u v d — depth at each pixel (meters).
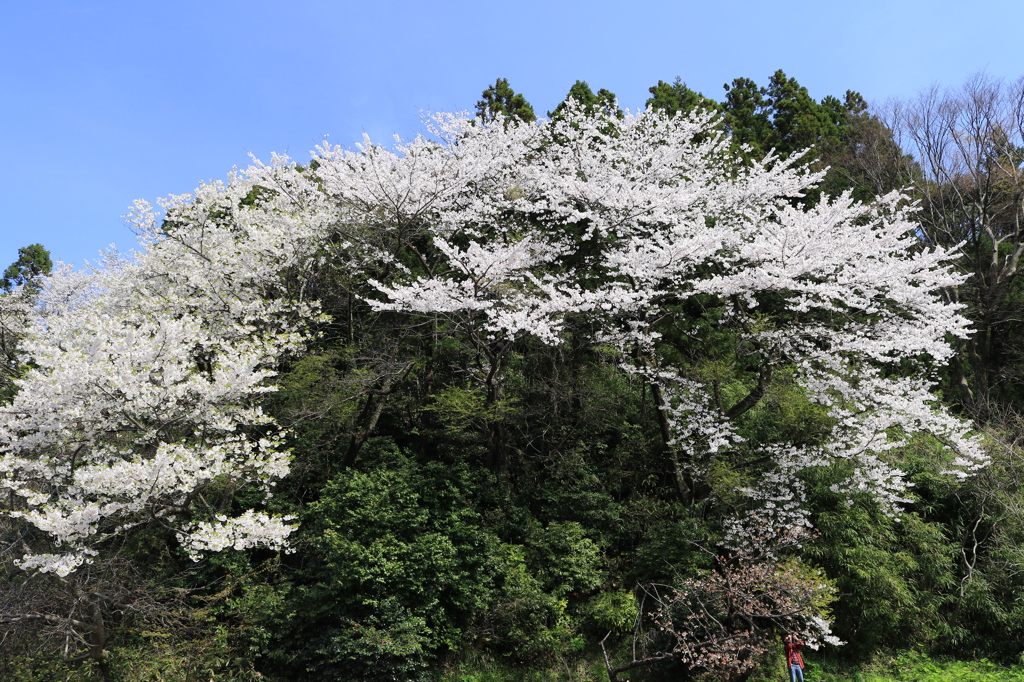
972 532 12.13
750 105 25.67
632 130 16.83
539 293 13.84
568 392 13.88
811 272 12.30
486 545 11.18
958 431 13.41
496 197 15.99
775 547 10.45
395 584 10.22
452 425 12.94
